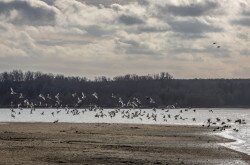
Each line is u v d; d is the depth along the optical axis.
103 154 50.75
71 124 114.31
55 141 64.88
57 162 43.88
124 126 108.38
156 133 87.12
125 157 48.91
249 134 88.94
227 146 65.00
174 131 94.06
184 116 198.12
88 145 60.38
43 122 125.19
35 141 63.69
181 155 52.72
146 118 173.62
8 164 41.62
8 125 104.44
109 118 171.38
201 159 49.72
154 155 51.78
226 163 47.12
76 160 45.56
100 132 85.88
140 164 44.41
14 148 53.78
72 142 64.19
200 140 73.69
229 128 108.75
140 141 69.06
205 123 133.88
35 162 43.38
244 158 51.16
